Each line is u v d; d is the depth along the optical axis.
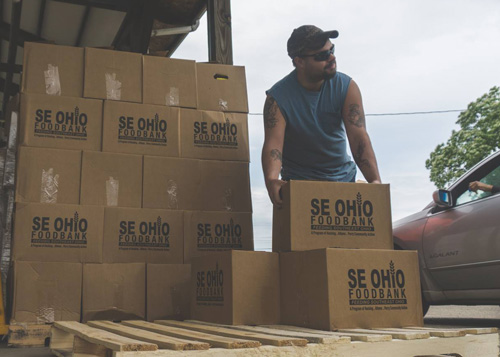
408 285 2.51
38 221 3.09
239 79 3.74
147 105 3.45
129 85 3.44
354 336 2.02
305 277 2.46
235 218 3.50
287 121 3.05
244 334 2.05
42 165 3.16
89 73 3.36
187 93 3.57
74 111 3.28
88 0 5.75
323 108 3.04
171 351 1.69
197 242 3.40
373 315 2.39
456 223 4.16
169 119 3.48
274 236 2.79
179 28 6.15
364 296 2.39
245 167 3.61
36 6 6.66
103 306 3.12
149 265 3.25
